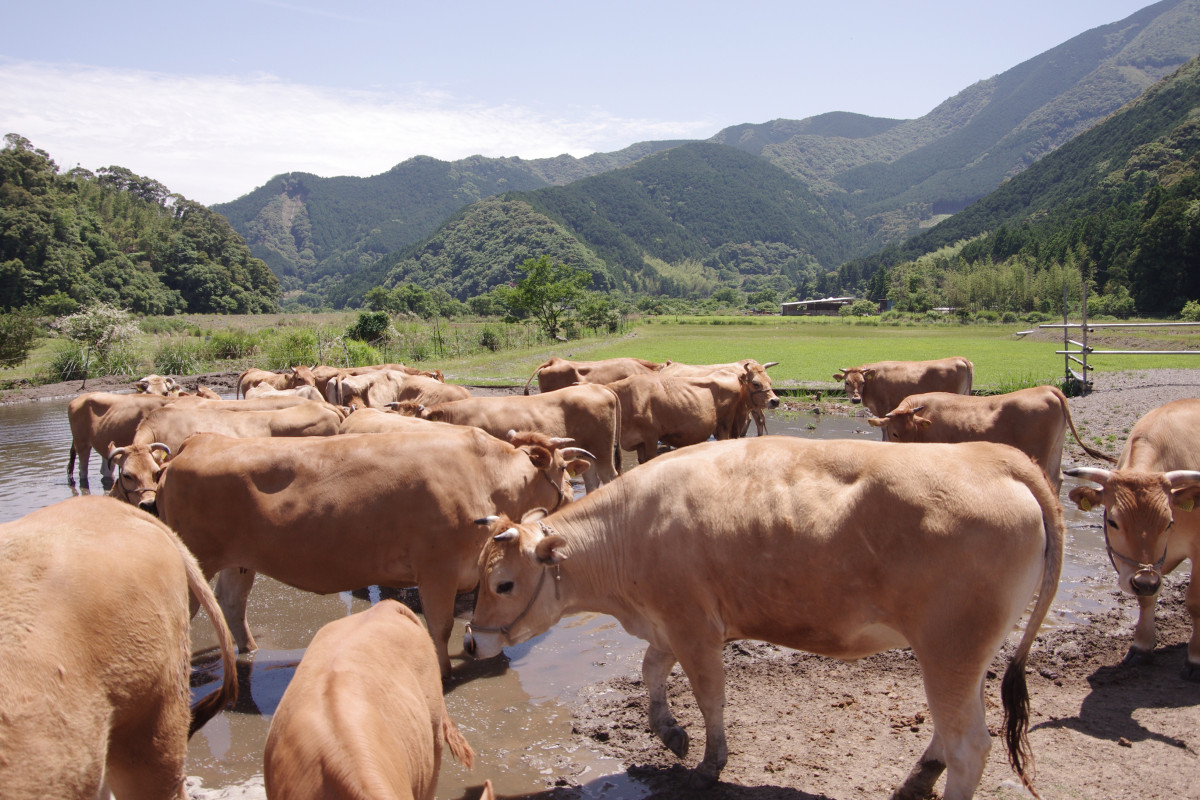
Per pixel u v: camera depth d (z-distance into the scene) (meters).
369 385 16.56
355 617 4.42
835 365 34.22
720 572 5.13
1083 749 5.60
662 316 125.31
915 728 6.00
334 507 6.86
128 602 3.72
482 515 7.16
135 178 192.12
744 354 41.84
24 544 3.57
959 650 4.51
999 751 5.63
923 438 12.17
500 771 5.69
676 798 5.25
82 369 32.62
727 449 5.45
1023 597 4.57
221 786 5.54
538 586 5.68
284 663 7.50
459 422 11.58
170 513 7.11
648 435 14.52
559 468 8.03
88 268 112.00
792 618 5.02
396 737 3.63
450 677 7.16
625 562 5.55
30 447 18.20
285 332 43.12
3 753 3.12
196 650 7.82
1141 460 7.08
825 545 4.80
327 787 3.17
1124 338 49.84
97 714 3.52
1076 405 20.17
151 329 67.56
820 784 5.32
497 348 46.81
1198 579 6.53
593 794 5.37
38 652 3.32
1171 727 5.88
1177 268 85.38
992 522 4.49
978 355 39.69
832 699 6.55
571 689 6.93
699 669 5.29
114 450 9.60
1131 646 7.02
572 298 61.56
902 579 4.62
